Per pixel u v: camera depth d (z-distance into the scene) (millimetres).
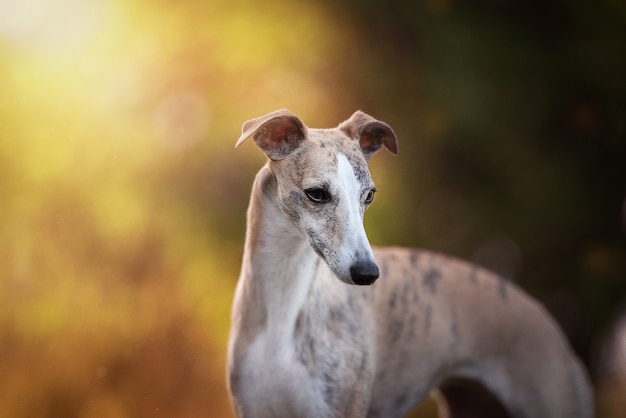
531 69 11477
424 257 6129
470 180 11836
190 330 9367
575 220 11984
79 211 9375
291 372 4977
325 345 5043
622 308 12031
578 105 11812
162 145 9984
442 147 11398
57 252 9219
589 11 11414
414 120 10969
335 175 4660
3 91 9508
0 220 9117
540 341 6164
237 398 5164
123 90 10086
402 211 10898
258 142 4926
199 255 9688
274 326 5016
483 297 6094
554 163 11812
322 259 5059
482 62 11156
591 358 12188
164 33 10320
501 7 11734
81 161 9523
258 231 5023
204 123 10219
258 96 10273
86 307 9148
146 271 9438
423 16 10930
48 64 9797
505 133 11445
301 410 5012
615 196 12180
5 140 9336
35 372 8883
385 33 10969
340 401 5059
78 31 10094
